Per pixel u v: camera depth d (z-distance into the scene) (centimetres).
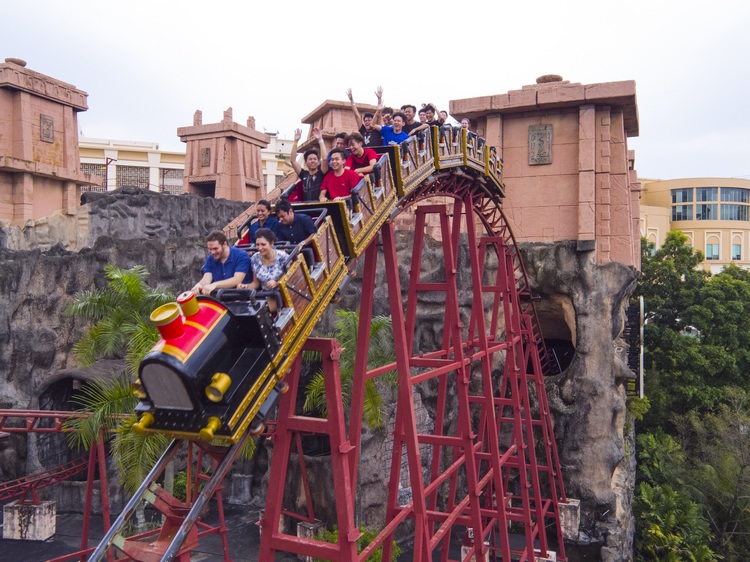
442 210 1836
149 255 3403
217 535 2958
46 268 3369
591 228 3419
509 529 3478
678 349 5475
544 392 3197
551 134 3578
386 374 2484
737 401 4925
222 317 880
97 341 2366
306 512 2953
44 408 3284
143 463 2080
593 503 3347
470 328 2417
